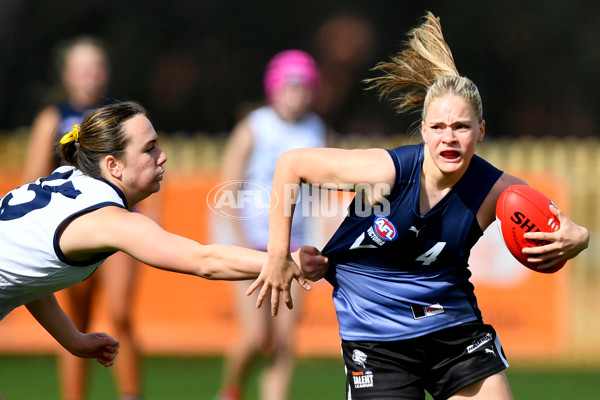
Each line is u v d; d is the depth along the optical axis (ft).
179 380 93.91
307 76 72.38
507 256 101.60
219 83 187.21
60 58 71.92
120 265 67.77
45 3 185.78
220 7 190.29
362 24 186.70
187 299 103.24
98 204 39.73
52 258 39.91
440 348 45.37
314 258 45.06
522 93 192.75
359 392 45.73
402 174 43.50
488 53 192.03
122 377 68.85
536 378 96.84
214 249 39.42
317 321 102.37
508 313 102.01
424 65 46.47
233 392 71.82
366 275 45.50
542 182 104.94
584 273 107.86
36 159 69.05
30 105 183.01
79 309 69.31
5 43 184.14
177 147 112.88
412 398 45.14
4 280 41.11
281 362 69.82
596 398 86.12
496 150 111.34
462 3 191.01
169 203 102.42
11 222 40.65
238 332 102.89
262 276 42.16
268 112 72.79
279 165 44.29
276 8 191.31
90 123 41.52
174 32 189.47
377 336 45.47
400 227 44.06
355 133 175.32
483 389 44.73
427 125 42.75
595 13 192.44
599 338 105.91
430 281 45.11
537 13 191.01
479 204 44.24
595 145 113.80
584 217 109.91
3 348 104.17
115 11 187.73
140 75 185.57
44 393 86.12
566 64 192.24
